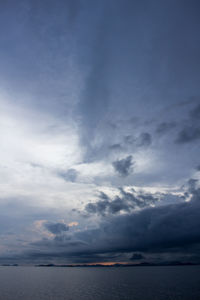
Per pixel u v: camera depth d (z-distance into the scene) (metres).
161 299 79.62
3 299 84.19
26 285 132.62
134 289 109.62
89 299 82.25
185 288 108.06
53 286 127.38
